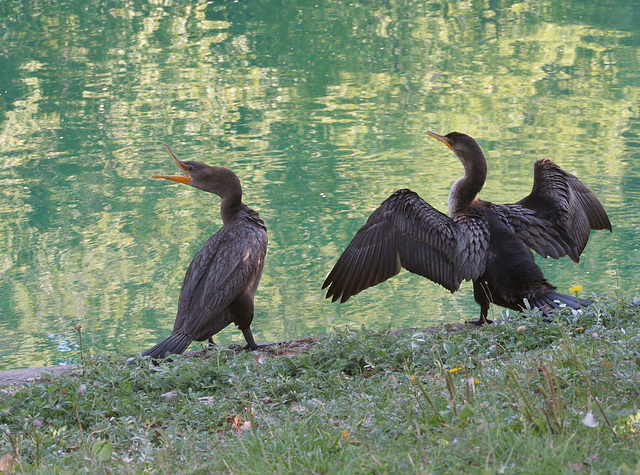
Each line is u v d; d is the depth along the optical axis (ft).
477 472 12.12
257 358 23.62
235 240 25.59
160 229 68.44
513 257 23.32
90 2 162.30
